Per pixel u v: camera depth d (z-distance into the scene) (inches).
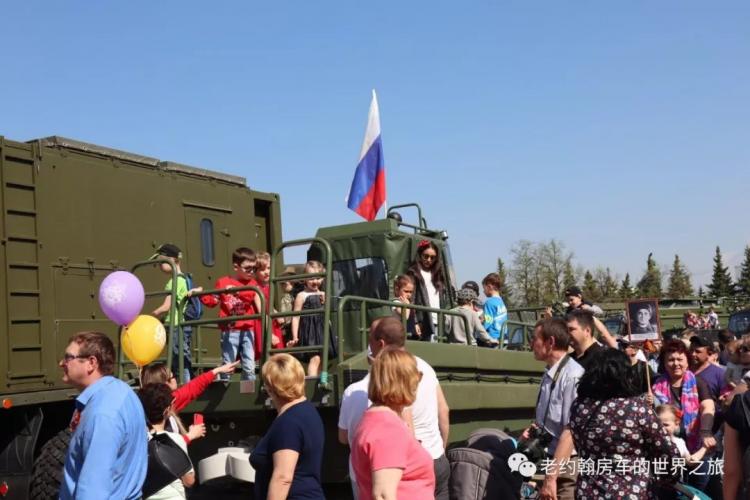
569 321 290.5
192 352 403.5
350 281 389.4
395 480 179.5
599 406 222.5
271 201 537.6
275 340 358.9
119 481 196.4
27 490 350.0
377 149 457.1
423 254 381.4
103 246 410.6
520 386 387.2
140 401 219.3
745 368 348.5
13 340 362.6
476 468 296.8
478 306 433.7
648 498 219.3
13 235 368.8
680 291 3048.7
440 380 327.6
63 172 395.9
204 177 479.5
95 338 205.5
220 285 341.1
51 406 372.2
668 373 347.9
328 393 284.4
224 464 296.0
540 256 2347.4
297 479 215.2
